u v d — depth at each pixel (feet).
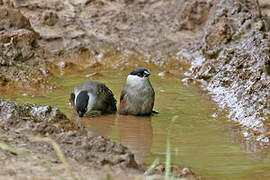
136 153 31.63
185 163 29.63
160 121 40.75
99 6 72.79
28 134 28.99
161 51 65.82
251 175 27.63
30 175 21.67
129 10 73.00
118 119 41.68
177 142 34.50
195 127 38.58
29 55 59.06
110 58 64.54
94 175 22.59
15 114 34.17
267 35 52.60
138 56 64.80
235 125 39.27
